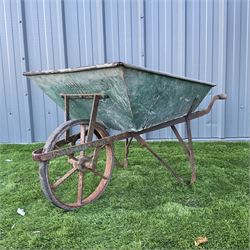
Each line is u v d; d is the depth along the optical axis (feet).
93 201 8.11
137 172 10.31
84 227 6.88
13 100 14.97
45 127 15.21
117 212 7.52
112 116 8.12
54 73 7.57
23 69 14.71
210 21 14.34
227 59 14.61
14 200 8.39
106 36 14.51
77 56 14.67
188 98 8.63
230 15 14.30
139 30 14.35
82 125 8.07
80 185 7.86
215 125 15.03
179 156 12.17
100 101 7.77
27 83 14.79
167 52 14.53
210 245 6.06
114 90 6.97
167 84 7.50
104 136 8.35
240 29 14.43
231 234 6.41
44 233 6.67
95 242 6.28
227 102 14.93
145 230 6.64
